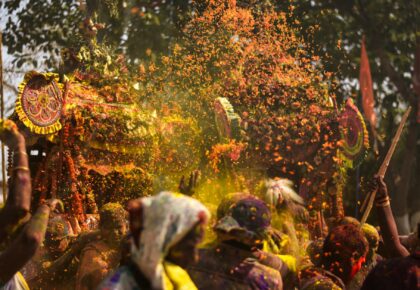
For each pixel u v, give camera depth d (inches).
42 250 204.1
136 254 109.5
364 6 626.2
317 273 152.9
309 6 565.0
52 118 221.5
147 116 245.9
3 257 128.6
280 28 323.0
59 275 197.5
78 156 227.8
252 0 326.6
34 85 218.7
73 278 198.4
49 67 549.6
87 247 190.7
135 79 269.6
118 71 251.8
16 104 215.6
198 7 344.5
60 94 224.2
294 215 170.4
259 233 138.8
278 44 307.0
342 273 155.8
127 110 240.4
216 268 139.7
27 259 129.0
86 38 246.7
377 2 629.3
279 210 169.6
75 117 226.8
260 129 253.4
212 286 138.7
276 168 252.4
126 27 506.9
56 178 223.5
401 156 610.5
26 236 128.8
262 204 140.8
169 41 551.2
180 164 255.9
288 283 151.6
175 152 255.8
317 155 255.8
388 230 175.0
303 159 255.0
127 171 239.0
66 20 557.6
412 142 609.3
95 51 246.1
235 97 283.1
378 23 629.9
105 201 241.1
